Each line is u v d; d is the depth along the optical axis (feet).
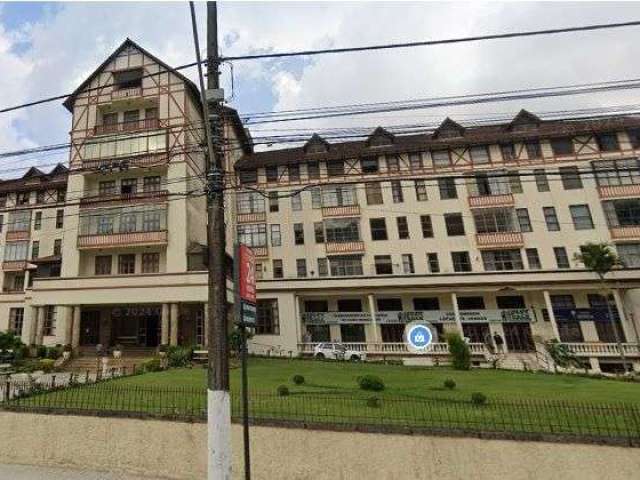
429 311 107.76
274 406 34.65
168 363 76.59
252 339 105.09
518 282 101.76
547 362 90.79
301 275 120.57
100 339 100.83
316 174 127.24
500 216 115.44
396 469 25.13
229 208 124.16
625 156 112.57
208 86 25.11
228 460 20.45
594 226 110.52
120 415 30.91
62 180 133.08
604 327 101.86
